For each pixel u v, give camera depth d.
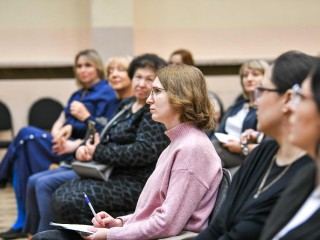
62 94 7.52
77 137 4.39
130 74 3.45
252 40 7.65
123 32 7.29
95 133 3.48
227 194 2.04
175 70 2.46
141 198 2.49
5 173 4.74
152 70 3.35
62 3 7.57
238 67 7.52
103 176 3.25
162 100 2.44
